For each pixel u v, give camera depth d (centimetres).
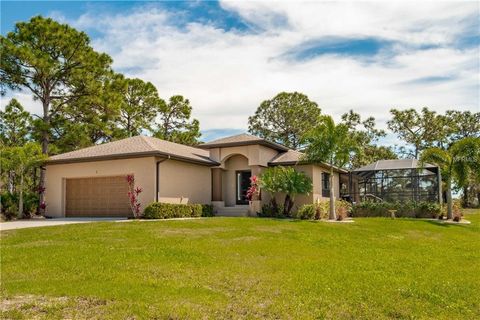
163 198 2264
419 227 2184
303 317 683
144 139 2548
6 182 3378
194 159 2462
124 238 1398
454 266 1193
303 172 2531
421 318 707
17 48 2795
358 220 2358
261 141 2559
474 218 3033
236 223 1873
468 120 5141
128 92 4091
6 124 3722
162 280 879
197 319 650
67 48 3047
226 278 924
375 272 1053
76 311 670
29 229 1594
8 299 731
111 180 2386
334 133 2358
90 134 3634
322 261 1184
